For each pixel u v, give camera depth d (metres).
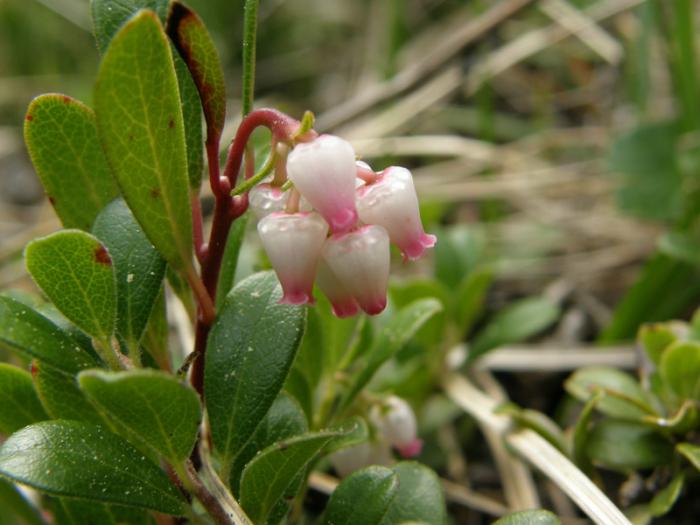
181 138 0.05
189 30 0.05
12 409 0.06
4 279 0.12
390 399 0.08
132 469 0.05
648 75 0.13
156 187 0.05
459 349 0.10
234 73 0.17
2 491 0.07
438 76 0.14
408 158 0.15
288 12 0.18
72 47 0.17
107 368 0.05
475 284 0.10
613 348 0.10
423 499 0.06
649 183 0.12
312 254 0.05
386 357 0.07
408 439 0.08
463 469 0.10
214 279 0.06
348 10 0.18
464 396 0.09
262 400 0.06
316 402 0.08
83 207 0.06
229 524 0.05
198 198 0.06
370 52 0.17
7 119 0.16
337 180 0.05
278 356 0.06
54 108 0.06
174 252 0.05
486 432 0.10
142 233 0.06
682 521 0.08
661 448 0.07
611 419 0.08
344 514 0.05
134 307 0.06
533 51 0.14
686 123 0.12
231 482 0.06
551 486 0.09
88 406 0.06
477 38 0.14
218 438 0.06
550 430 0.08
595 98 0.15
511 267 0.12
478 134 0.15
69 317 0.05
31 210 0.15
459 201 0.14
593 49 0.15
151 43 0.05
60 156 0.06
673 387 0.07
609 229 0.13
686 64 0.12
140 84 0.05
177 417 0.05
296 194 0.05
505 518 0.05
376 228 0.05
